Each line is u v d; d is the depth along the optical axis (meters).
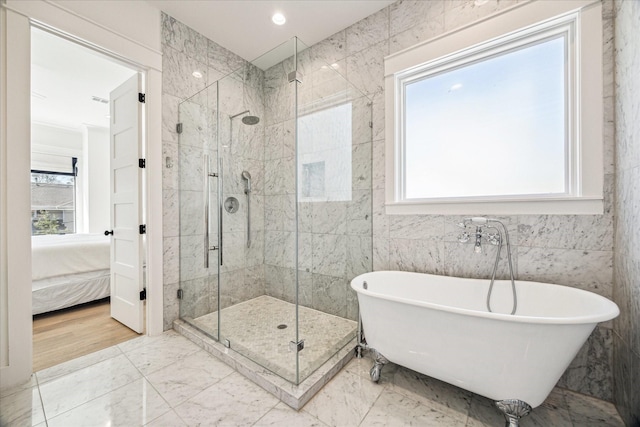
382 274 1.98
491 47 1.81
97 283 3.02
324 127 2.14
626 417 1.25
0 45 1.49
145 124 2.17
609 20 1.41
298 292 1.89
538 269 1.61
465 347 1.28
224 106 2.37
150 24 2.15
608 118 1.41
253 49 2.73
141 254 2.22
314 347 1.84
